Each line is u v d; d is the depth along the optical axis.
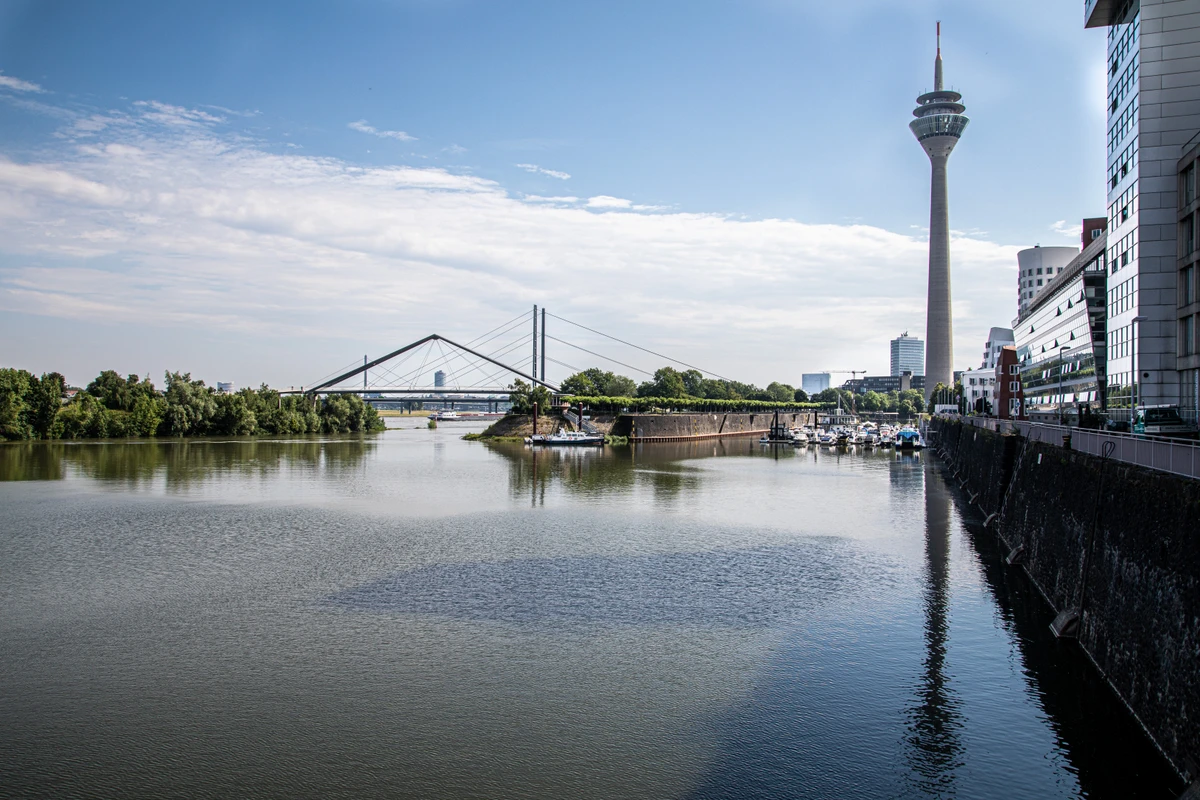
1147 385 61.50
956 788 24.23
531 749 26.73
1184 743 23.00
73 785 24.62
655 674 33.03
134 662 34.44
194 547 57.66
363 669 33.62
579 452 160.12
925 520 69.88
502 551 56.44
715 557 54.25
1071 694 30.36
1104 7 68.94
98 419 173.25
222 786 24.55
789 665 33.88
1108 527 31.61
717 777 24.94
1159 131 61.47
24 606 42.56
